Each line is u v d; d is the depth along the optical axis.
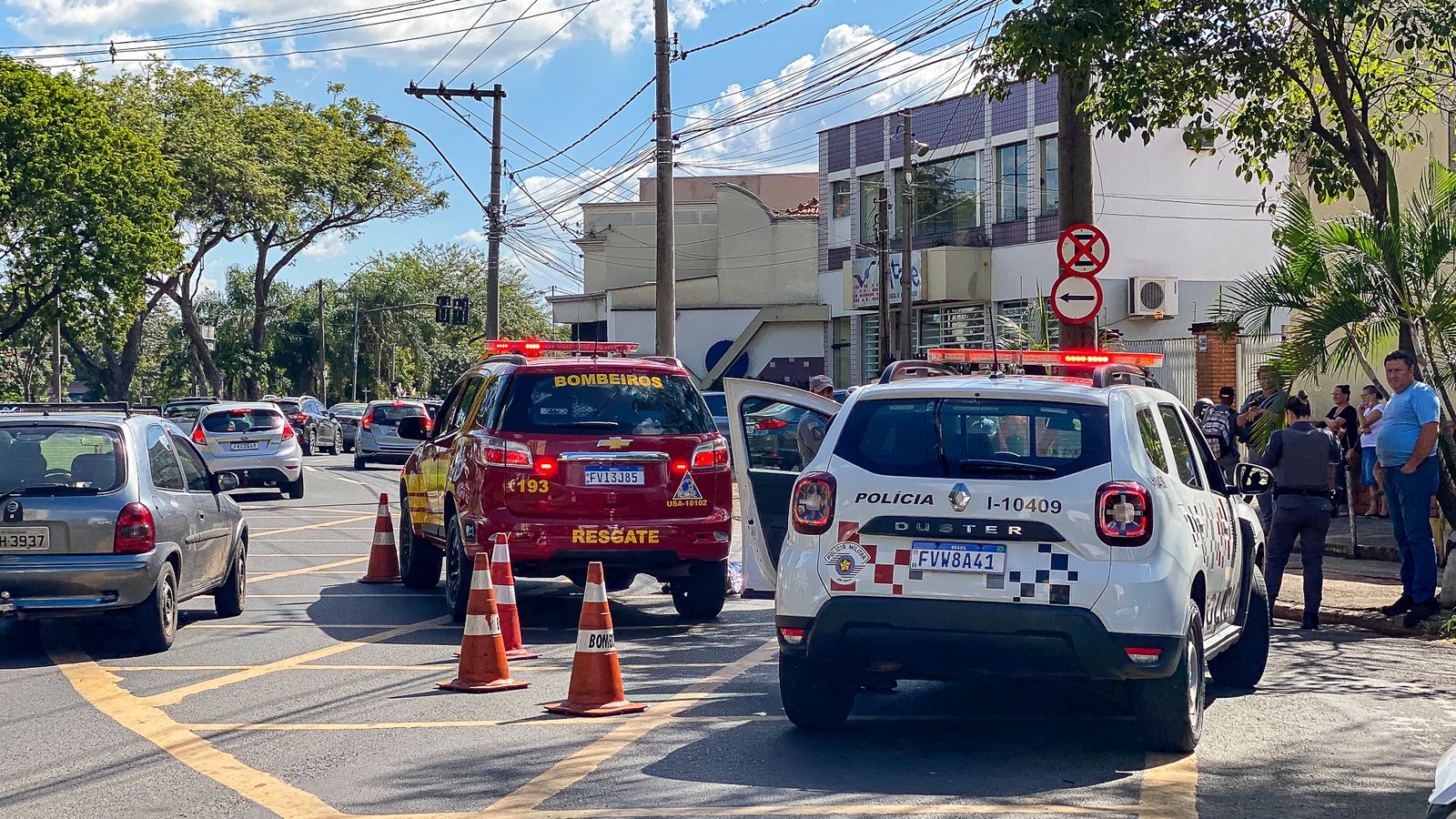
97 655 10.12
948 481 6.84
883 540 6.89
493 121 37.44
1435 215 12.59
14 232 46.56
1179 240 34.12
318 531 20.30
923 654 6.82
